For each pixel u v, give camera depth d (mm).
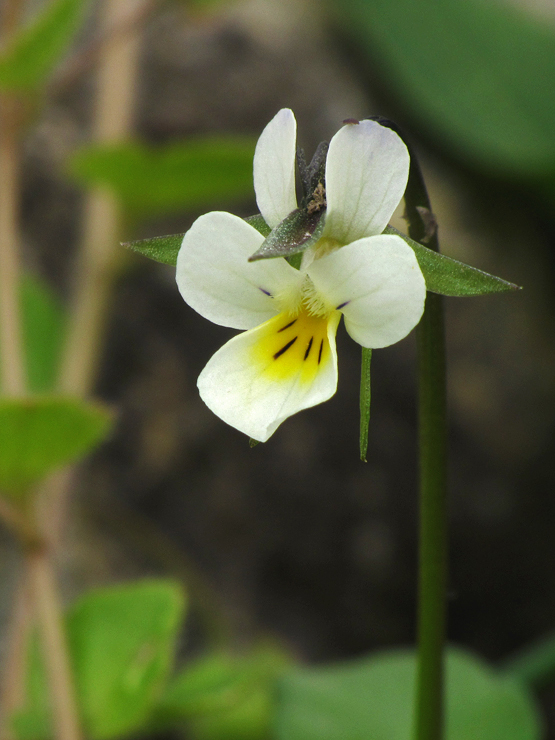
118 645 136
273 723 139
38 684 139
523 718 137
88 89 188
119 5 171
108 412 120
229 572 180
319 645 182
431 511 111
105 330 176
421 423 109
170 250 102
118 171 140
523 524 186
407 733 137
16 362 140
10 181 147
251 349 102
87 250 162
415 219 104
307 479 179
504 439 187
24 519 129
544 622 188
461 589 189
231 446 178
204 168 139
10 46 134
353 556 182
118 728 132
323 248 102
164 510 178
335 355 100
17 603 147
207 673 137
